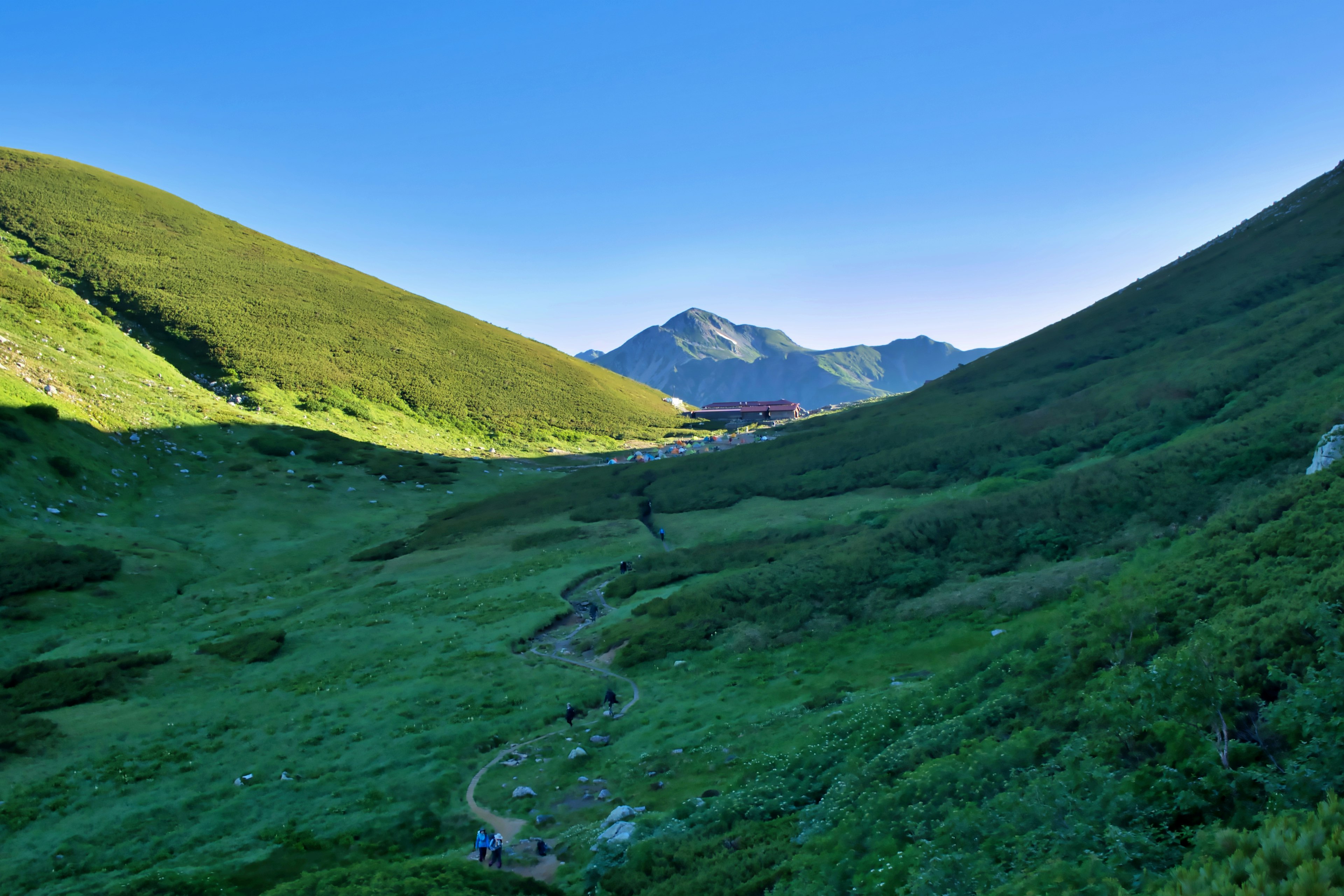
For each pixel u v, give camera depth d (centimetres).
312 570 9362
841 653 4769
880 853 1884
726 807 2844
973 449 9419
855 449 11200
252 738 4569
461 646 6000
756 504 9738
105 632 6900
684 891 2256
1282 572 2441
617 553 8425
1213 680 1634
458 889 2423
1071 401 9888
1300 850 891
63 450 10538
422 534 10538
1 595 7044
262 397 16675
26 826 3631
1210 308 11819
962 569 5672
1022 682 2762
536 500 11844
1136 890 1191
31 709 5112
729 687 4591
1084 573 4762
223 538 10038
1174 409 7931
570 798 3516
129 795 3909
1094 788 1648
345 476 13262
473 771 3944
